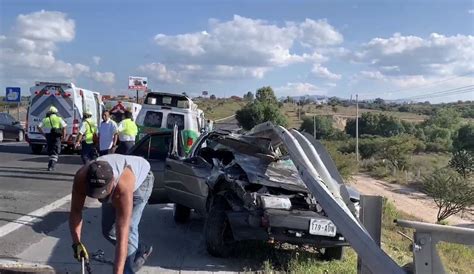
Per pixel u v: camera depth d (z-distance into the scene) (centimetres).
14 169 1526
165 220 945
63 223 856
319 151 632
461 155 3744
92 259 616
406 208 2289
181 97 1839
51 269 592
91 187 405
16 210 935
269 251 730
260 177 695
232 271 647
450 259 1000
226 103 11894
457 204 2095
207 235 695
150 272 627
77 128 2073
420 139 6825
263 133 801
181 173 854
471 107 10331
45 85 2081
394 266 406
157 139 952
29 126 2094
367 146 4966
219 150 852
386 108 11788
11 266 596
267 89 8894
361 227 448
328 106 12094
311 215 658
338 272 648
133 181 438
